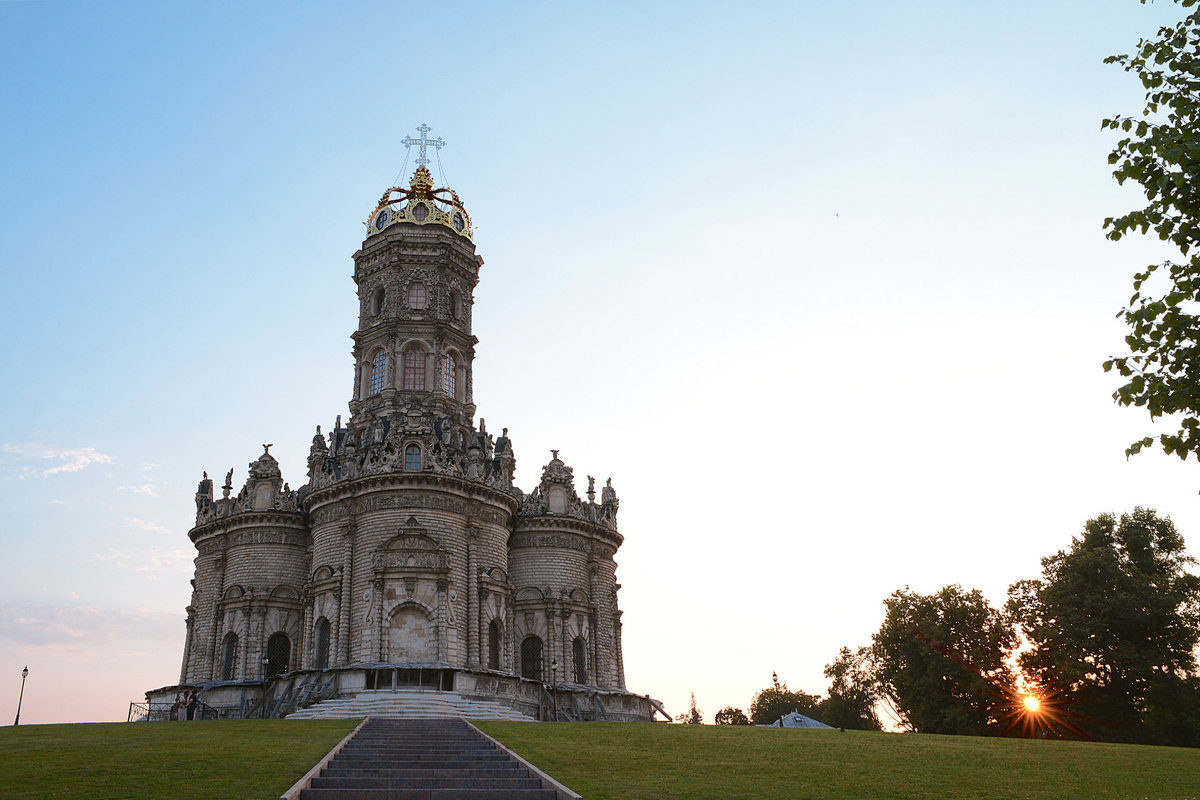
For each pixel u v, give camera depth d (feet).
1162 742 253.24
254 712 249.34
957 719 273.54
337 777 92.68
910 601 293.84
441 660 236.02
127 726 164.35
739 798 88.22
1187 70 80.38
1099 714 262.47
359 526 252.83
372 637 236.84
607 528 309.83
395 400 294.05
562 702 268.41
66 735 144.87
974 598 287.07
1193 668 254.88
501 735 145.48
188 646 286.46
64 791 84.07
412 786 89.30
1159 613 247.50
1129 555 272.72
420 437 261.44
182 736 141.08
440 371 302.04
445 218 323.98
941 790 98.68
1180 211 76.89
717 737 153.07
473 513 259.80
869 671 325.21
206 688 263.70
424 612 239.91
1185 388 75.05
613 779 98.84
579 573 297.74
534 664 282.97
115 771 97.19
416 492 252.01
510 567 293.02
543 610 287.89
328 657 246.47
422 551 244.63
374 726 156.76
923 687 284.00
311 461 281.74
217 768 99.45
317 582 255.09
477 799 82.69
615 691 290.56
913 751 137.39
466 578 252.83
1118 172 80.02
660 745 137.69
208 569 288.30
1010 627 284.00
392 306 306.76
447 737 139.23
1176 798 97.14
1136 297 78.18
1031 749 143.84
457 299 320.70
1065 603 259.60
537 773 97.04
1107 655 250.16
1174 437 76.33
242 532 282.15
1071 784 105.81
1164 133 76.89
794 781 102.17
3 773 96.02
